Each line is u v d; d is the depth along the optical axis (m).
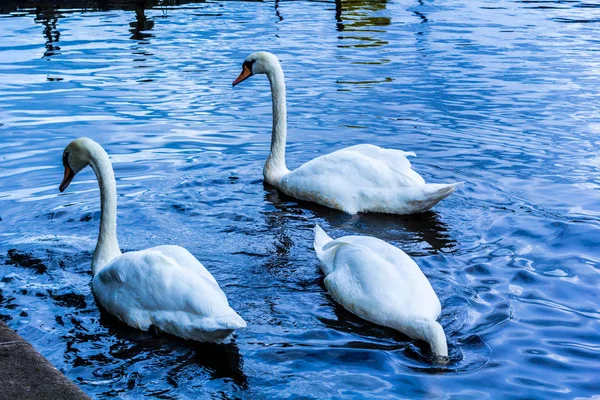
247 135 10.95
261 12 20.91
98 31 17.86
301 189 8.91
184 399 4.93
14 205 8.31
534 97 12.76
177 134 10.87
